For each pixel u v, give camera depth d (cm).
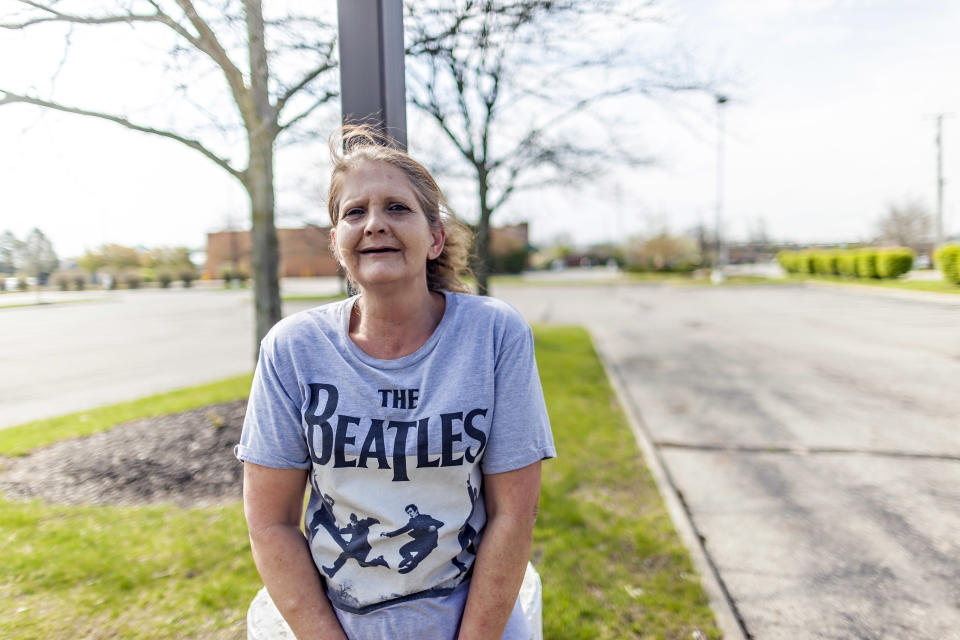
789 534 278
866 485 328
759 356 785
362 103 159
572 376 664
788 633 205
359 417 107
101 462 347
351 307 124
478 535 116
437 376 110
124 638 198
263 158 329
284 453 113
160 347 1023
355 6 158
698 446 420
